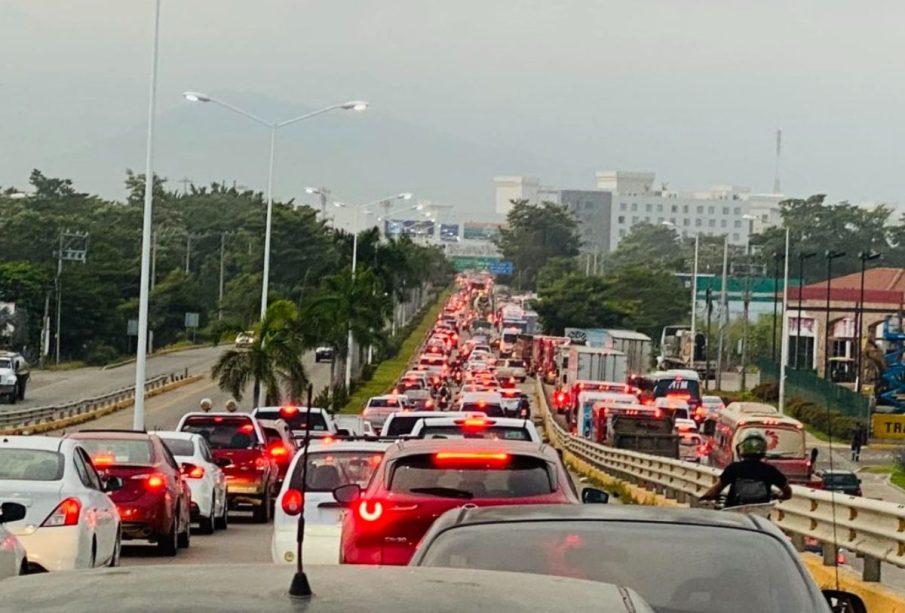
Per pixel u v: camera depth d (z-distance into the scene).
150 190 65.44
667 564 10.59
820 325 140.75
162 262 185.25
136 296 169.62
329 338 101.81
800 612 10.39
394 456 17.45
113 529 23.78
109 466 29.23
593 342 138.50
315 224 182.75
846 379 123.25
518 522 11.05
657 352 185.88
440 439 18.52
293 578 5.50
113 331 155.75
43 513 20.98
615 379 112.06
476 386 110.50
